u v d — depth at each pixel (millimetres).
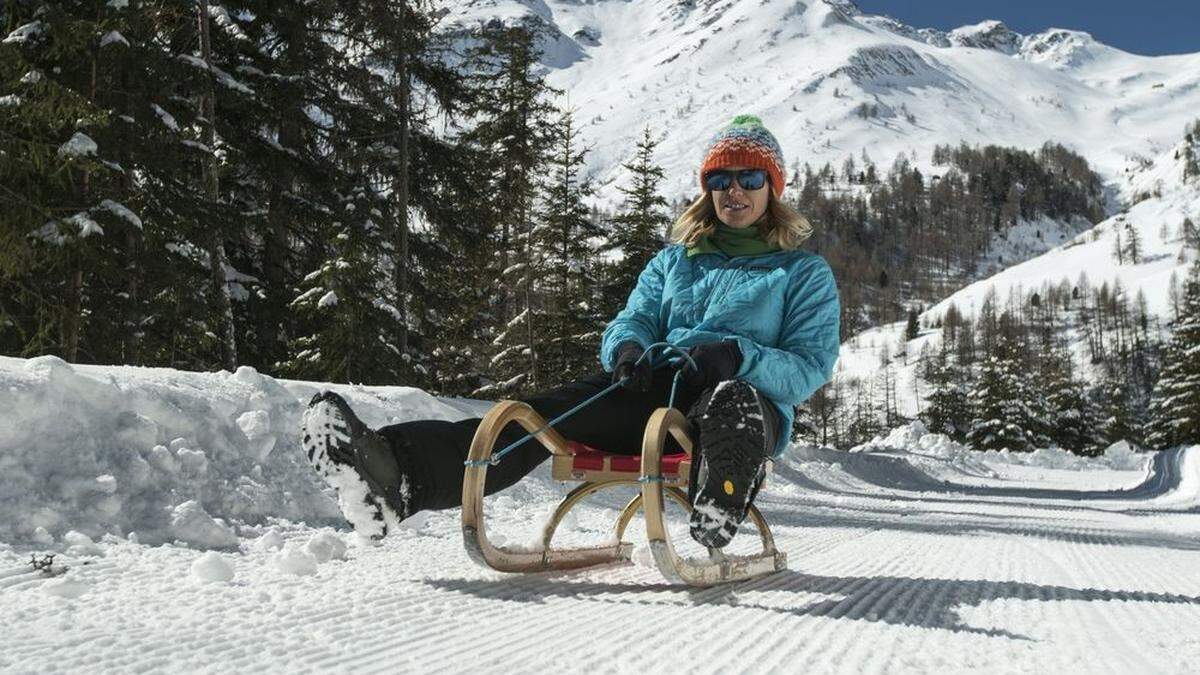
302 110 17906
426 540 4344
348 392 6480
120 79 13555
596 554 3717
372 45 18500
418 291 19641
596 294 25297
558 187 24984
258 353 17719
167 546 3734
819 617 2807
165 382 4844
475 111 21484
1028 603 3328
